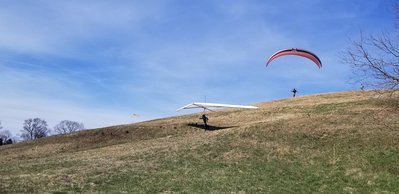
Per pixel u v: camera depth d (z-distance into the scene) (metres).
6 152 44.50
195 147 35.50
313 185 25.66
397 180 26.03
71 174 26.23
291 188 24.84
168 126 48.75
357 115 41.56
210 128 47.19
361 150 32.25
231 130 41.28
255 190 24.06
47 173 26.38
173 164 30.23
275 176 27.45
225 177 26.84
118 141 45.00
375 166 28.86
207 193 23.05
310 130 38.16
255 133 39.03
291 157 32.28
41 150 43.28
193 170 28.59
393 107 43.44
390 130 35.94
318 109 48.72
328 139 35.53
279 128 39.69
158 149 35.38
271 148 34.53
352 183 26.03
